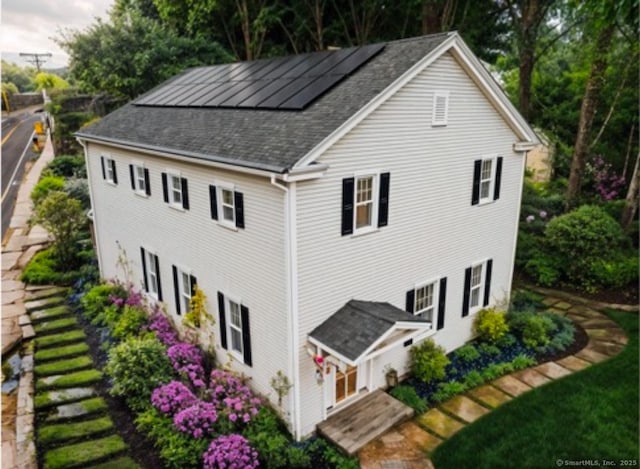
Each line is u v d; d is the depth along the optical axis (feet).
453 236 36.94
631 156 77.46
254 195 27.73
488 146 37.68
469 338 41.22
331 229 27.63
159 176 38.22
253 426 28.63
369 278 30.96
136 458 27.07
